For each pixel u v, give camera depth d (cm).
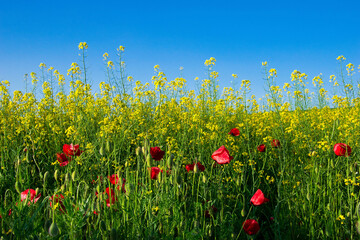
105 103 676
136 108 621
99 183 229
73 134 406
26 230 166
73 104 584
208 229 246
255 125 614
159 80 635
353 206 277
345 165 340
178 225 238
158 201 241
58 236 177
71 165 265
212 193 313
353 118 461
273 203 335
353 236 251
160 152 236
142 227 215
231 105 753
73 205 199
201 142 413
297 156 423
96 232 190
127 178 234
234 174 344
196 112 661
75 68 754
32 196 208
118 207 220
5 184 323
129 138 413
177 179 244
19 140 477
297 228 286
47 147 448
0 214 172
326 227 253
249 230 228
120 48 659
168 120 573
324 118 641
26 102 642
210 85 837
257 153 442
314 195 295
